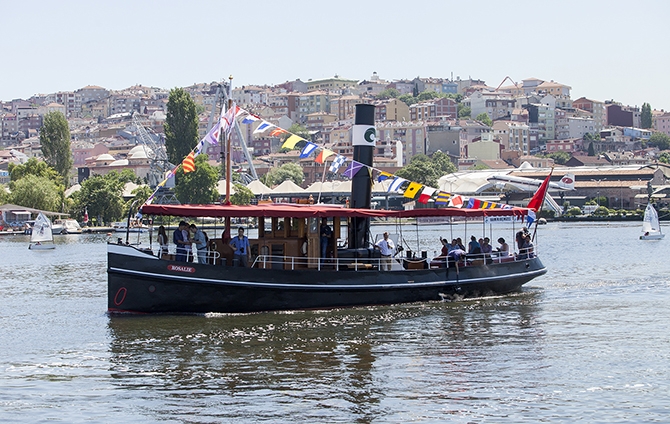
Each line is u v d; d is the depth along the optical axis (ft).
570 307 128.47
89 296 154.40
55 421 74.08
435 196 124.57
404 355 94.99
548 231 449.48
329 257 123.34
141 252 113.39
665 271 194.80
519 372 87.66
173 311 115.44
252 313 117.50
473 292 134.41
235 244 118.93
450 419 73.56
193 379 85.76
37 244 338.54
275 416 74.59
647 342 101.40
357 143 129.18
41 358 95.30
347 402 78.07
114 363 92.22
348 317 116.67
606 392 80.38
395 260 130.00
